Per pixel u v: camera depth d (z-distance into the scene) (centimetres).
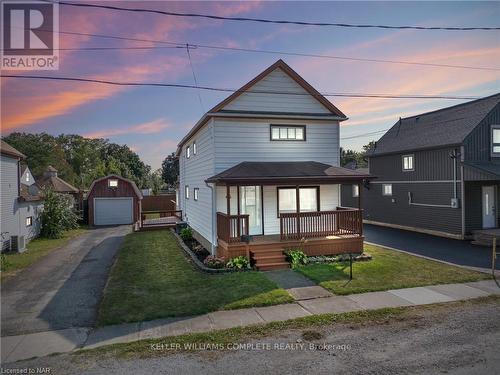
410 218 2072
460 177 1716
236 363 525
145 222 2439
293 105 1413
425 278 989
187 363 526
